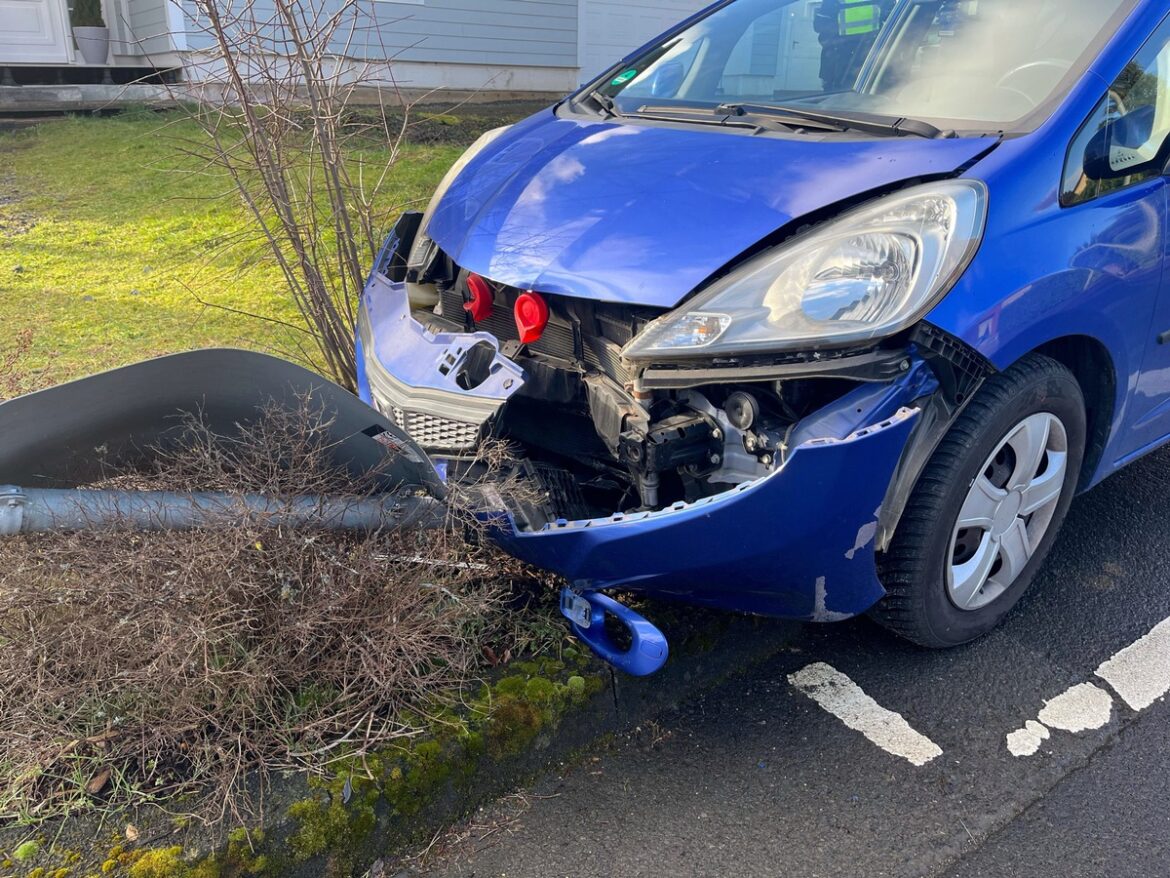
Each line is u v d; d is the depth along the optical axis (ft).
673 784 8.06
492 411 8.25
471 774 7.69
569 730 8.29
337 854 7.02
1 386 13.03
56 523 7.38
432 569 8.27
